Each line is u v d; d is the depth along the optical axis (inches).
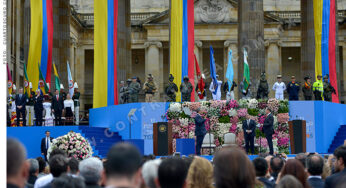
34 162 361.4
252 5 1369.3
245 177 188.7
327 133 1186.0
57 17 1483.8
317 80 1269.7
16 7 1755.7
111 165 165.6
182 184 216.4
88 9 2635.3
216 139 1141.7
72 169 327.0
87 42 2541.8
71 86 1433.3
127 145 171.8
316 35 1311.5
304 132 1018.7
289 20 2442.2
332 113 1218.6
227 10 2404.0
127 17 1699.1
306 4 1637.6
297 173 276.4
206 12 2409.0
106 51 1243.8
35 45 1231.5
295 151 1018.1
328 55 1299.2
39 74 1219.9
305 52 1621.6
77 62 2522.1
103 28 1248.2
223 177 189.2
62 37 1519.4
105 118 1224.8
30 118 1202.0
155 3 2652.6
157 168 234.4
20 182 179.0
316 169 321.4
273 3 2561.5
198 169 232.5
